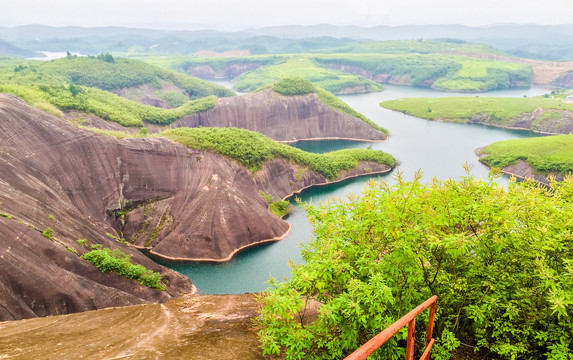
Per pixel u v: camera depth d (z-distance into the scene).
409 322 5.60
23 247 32.03
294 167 98.50
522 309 9.48
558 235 9.45
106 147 62.09
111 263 37.03
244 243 62.50
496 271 9.87
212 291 49.03
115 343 12.10
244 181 75.75
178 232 60.75
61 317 16.88
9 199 36.66
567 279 8.39
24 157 50.03
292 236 67.25
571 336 8.62
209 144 75.44
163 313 16.64
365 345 4.29
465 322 10.16
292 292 8.84
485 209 9.31
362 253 9.91
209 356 10.58
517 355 9.25
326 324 9.23
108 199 59.94
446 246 8.80
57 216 40.53
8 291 28.88
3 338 13.34
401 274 9.52
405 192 10.20
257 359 10.34
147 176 64.75
